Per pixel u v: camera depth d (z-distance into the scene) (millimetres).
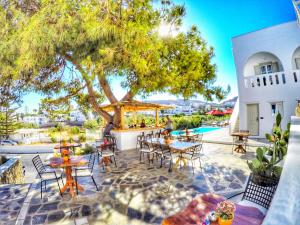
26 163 12984
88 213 4598
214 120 31531
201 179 6547
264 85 13352
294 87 12289
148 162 8891
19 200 5367
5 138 20578
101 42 6461
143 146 10492
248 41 13805
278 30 12664
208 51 13062
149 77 10000
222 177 6699
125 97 13633
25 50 5930
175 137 13180
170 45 10602
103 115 13453
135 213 4559
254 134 14000
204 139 13789
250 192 3520
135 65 8109
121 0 6910
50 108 13648
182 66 11523
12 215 4617
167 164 8477
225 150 10789
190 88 12633
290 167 2045
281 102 12898
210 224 2209
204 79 13023
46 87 10516
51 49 6160
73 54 6844
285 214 1310
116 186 6141
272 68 14211
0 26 6598
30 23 6078
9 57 6336
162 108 15203
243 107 14234
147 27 7562
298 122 5719
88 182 6551
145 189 5855
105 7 6691
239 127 14398
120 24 6789
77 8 6664
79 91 12992
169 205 4891
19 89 9219
